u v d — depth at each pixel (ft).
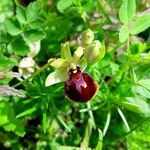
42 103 0.30
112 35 0.32
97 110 0.34
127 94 0.31
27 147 0.34
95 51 0.25
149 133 0.33
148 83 0.28
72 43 0.33
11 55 0.32
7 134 0.33
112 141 0.34
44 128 0.30
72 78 0.26
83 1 0.33
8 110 0.30
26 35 0.30
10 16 0.33
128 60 0.30
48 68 0.32
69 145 0.34
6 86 0.24
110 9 0.34
